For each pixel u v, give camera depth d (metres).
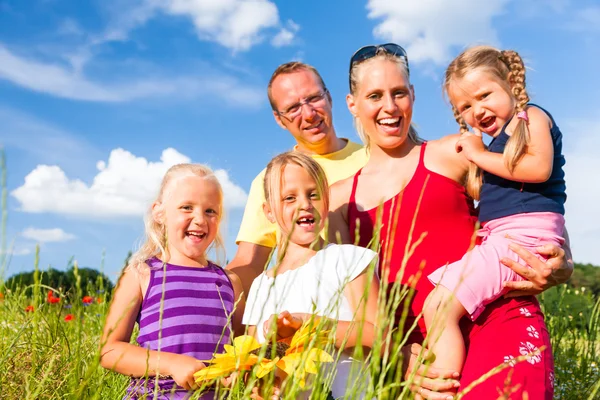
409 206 2.51
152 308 2.46
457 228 2.51
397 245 2.49
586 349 4.26
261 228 3.29
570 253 2.57
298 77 3.36
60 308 2.71
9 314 3.28
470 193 2.65
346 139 3.57
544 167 2.42
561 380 3.79
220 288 2.60
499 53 2.77
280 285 2.39
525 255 2.32
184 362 2.12
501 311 2.29
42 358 2.23
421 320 2.37
